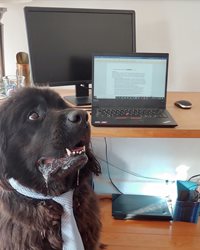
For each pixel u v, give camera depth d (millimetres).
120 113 1360
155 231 1739
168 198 1998
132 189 2053
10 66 1823
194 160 1978
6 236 958
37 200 961
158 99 1440
